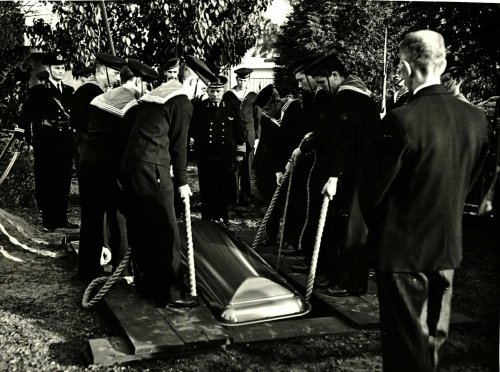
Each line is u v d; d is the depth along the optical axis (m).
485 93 7.92
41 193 6.88
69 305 4.49
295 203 5.05
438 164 2.60
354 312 3.95
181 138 4.03
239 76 8.86
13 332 3.97
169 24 7.75
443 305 2.69
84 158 4.77
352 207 4.17
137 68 4.53
